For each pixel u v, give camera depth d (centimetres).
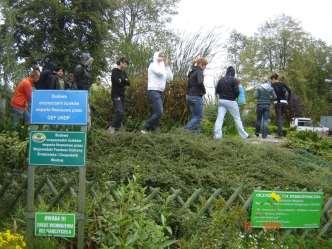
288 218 555
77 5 2738
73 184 570
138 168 650
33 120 473
